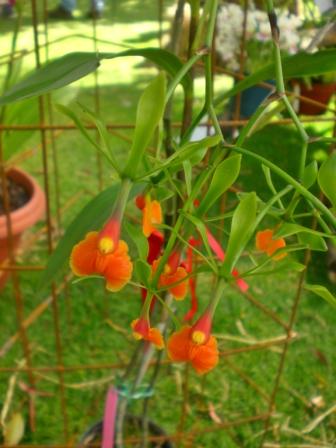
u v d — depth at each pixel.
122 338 0.61
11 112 0.56
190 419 0.52
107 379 0.55
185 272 0.22
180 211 0.21
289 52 0.73
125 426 0.45
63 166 0.90
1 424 0.50
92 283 0.67
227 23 0.77
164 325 0.35
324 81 0.88
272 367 0.58
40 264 0.70
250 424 0.52
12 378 0.54
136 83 1.22
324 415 0.52
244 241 0.20
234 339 0.60
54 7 1.59
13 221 0.58
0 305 0.64
